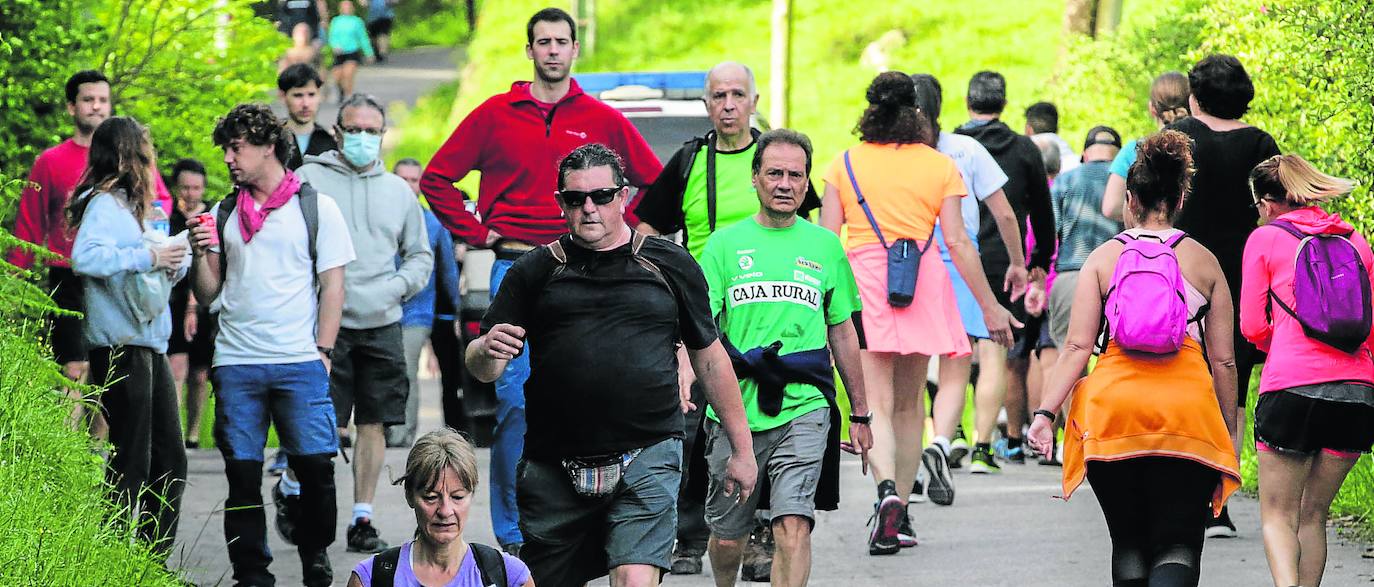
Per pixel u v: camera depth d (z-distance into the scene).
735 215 25.69
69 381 25.12
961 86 82.94
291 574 27.50
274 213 24.47
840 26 89.06
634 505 19.00
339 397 29.19
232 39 47.66
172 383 26.45
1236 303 26.86
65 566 20.22
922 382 28.78
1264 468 22.23
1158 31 54.75
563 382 18.94
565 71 26.97
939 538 30.16
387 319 29.30
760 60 89.69
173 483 26.05
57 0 40.28
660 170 27.42
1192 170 20.55
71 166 29.33
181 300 39.50
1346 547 27.94
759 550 26.48
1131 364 20.02
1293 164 22.28
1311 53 31.30
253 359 24.38
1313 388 21.73
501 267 27.11
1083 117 57.22
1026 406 41.03
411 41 137.12
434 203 27.20
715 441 22.31
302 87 33.44
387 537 30.62
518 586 17.84
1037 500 34.22
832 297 22.64
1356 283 21.75
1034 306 34.41
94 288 25.44
